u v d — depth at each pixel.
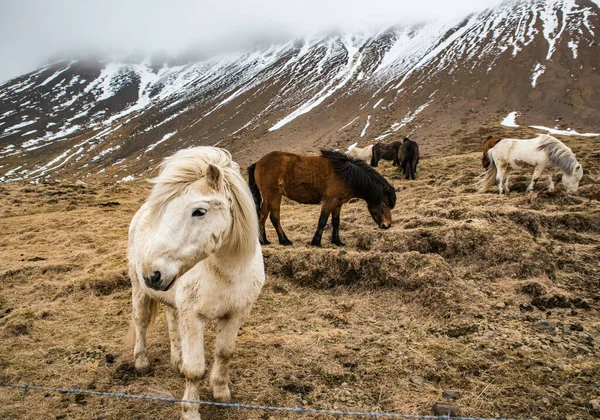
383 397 3.22
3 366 3.87
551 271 5.38
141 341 3.72
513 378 3.38
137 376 3.67
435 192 11.84
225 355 3.07
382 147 22.03
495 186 12.12
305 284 5.86
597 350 3.72
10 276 6.68
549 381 3.32
